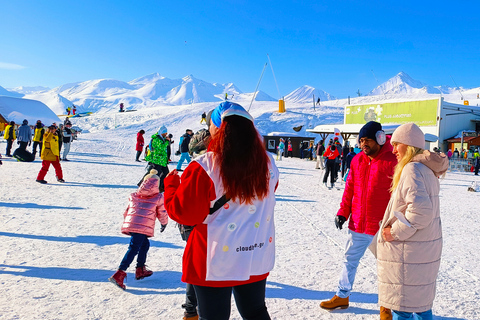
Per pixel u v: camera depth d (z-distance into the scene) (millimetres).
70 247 5332
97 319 3301
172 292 3961
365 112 39250
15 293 3756
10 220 6680
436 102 32781
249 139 2123
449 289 4355
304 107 72688
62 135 18438
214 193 2059
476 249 6219
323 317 3525
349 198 3826
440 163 2668
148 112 80812
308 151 38094
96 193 9984
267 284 4316
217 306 2129
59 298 3701
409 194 2637
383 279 2826
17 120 39906
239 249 2109
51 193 9617
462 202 12000
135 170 16547
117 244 5578
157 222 7262
